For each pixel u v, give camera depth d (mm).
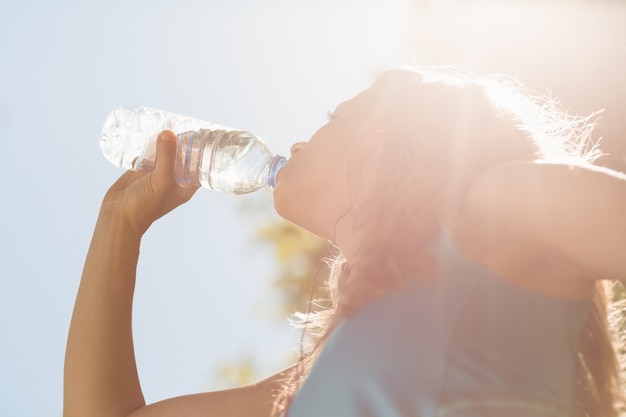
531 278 1453
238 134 2645
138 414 1971
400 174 1638
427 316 1456
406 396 1410
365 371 1454
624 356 1722
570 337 1476
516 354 1418
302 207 1859
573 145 1918
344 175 1794
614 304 1746
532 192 1418
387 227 1598
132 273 2109
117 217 2133
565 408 1439
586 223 1369
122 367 2004
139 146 2828
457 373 1403
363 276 1563
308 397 1495
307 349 1938
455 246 1493
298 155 1860
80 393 1967
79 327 2016
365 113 1799
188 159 2549
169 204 2277
